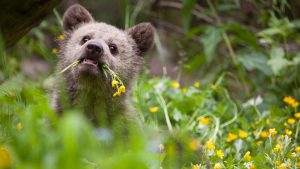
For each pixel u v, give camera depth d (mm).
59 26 14531
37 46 14477
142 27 12195
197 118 11531
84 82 10250
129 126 10258
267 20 15617
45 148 6105
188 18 14586
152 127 10789
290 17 16672
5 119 7469
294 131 10781
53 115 7754
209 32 14570
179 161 8609
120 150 7805
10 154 6156
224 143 10320
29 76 16094
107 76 10453
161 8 18094
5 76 8578
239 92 15727
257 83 14719
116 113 10641
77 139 5727
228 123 11336
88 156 6648
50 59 11844
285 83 14258
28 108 7824
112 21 18266
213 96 13242
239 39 15352
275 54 13773
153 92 12406
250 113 12430
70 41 11234
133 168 5840
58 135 6172
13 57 15039
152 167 7125
